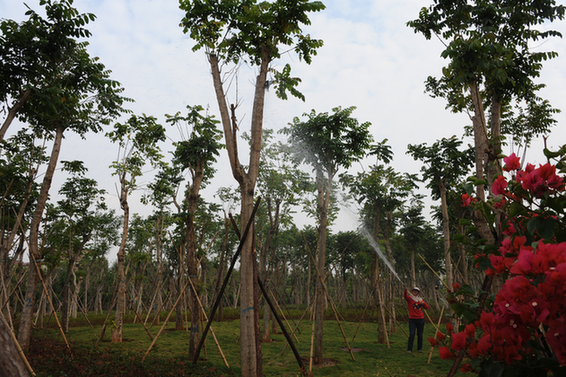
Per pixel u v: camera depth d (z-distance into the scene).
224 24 7.33
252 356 6.13
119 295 13.23
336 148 10.20
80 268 36.88
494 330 1.79
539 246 1.64
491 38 9.06
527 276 1.68
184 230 14.81
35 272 9.57
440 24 10.05
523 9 9.42
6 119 7.80
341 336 14.28
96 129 11.19
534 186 2.02
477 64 8.79
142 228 25.53
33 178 11.43
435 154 13.17
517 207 2.15
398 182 14.32
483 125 8.91
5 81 8.04
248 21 7.07
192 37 7.44
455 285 2.40
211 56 7.39
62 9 8.24
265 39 7.37
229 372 7.57
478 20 9.58
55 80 9.07
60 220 17.88
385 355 9.73
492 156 8.05
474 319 2.24
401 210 18.97
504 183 2.28
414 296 10.52
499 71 8.72
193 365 7.38
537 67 9.67
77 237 19.25
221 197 18.81
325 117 10.62
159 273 20.56
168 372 6.96
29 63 8.08
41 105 8.71
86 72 9.47
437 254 26.70
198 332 9.31
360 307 32.78
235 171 6.68
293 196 16.42
